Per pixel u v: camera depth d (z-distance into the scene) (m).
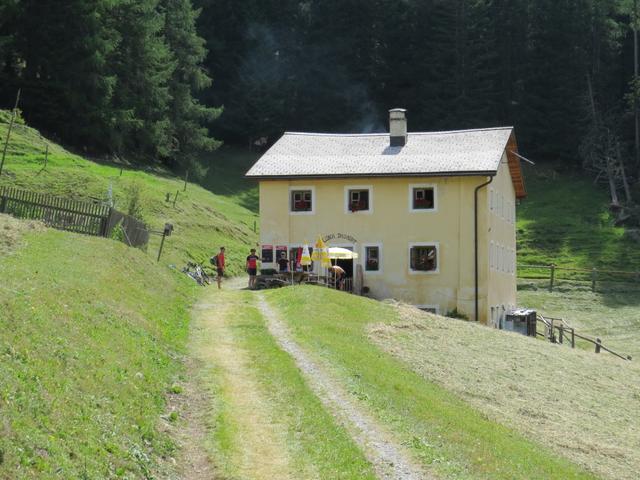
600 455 22.56
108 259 30.00
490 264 47.28
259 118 109.88
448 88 108.19
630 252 77.81
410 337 32.72
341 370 22.78
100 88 75.88
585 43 108.06
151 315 25.47
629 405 28.95
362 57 115.25
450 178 46.84
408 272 47.03
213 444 15.52
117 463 13.12
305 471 14.58
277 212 48.41
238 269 55.97
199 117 95.06
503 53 111.12
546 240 81.44
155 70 84.62
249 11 116.31
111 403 15.24
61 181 56.94
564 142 104.50
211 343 25.14
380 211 47.53
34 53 76.31
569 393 29.08
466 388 26.59
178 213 61.44
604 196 93.25
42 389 13.84
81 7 75.31
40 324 16.95
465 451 17.48
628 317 61.31
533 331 51.72
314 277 44.97
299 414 17.91
